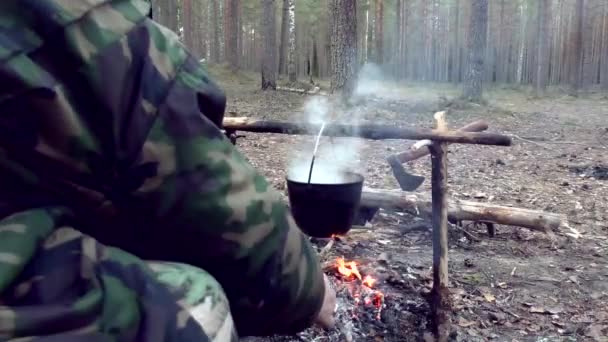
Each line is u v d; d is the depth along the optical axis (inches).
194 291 32.9
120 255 31.8
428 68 1056.8
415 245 157.6
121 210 32.2
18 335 26.4
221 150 33.4
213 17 1117.1
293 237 37.6
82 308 28.1
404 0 1063.0
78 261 29.7
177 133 31.8
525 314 126.5
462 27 1012.5
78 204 31.3
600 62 892.6
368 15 1106.1
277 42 1139.9
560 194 235.5
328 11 1094.4
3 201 29.5
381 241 157.0
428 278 133.2
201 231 33.3
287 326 40.7
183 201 32.2
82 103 29.5
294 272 37.8
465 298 131.4
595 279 145.6
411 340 111.3
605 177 271.4
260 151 312.3
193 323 31.4
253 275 35.9
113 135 30.2
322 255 138.3
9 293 27.5
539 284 141.5
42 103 28.2
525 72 962.1
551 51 922.7
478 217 167.9
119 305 29.5
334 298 45.0
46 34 29.0
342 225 103.6
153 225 32.9
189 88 33.2
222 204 32.9
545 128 458.3
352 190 102.3
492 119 503.8
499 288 138.2
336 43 522.0
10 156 29.0
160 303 30.8
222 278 36.1
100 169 30.5
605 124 486.9
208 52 1139.3
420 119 487.2
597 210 211.3
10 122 28.4
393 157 159.6
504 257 158.7
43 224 29.7
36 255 28.9
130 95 30.9
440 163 116.3
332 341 105.4
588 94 821.2
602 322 123.8
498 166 293.4
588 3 885.8
